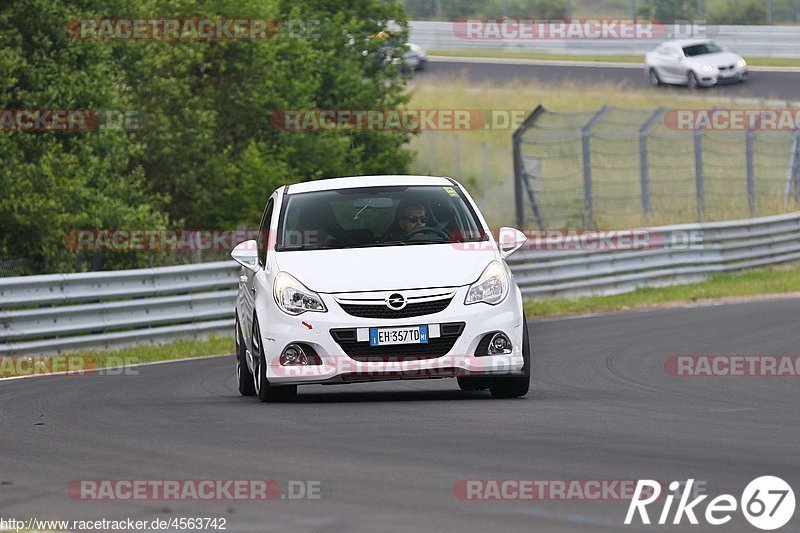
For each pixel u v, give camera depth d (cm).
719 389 3781
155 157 9900
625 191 14062
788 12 19625
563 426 2825
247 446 2623
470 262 3406
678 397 3534
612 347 5303
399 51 13425
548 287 8050
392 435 2709
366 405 3303
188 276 6588
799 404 3344
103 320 6125
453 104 16975
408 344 3278
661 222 12462
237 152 10950
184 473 2325
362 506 1967
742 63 17025
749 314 6744
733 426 2838
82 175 8500
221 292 6712
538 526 1806
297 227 3597
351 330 3281
